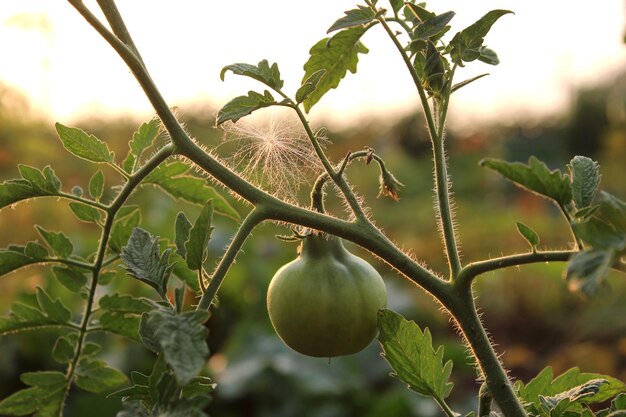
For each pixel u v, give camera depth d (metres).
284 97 0.43
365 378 1.32
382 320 0.44
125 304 0.48
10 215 1.83
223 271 0.40
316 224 0.42
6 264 0.46
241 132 0.50
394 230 2.95
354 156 0.46
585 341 1.91
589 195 0.39
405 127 4.91
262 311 1.49
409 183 3.75
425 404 1.21
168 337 0.34
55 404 0.49
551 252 0.39
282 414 1.22
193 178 0.50
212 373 1.32
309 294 0.45
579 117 5.02
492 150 4.32
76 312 1.27
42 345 1.23
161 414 0.35
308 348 0.46
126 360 1.24
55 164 2.20
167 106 0.43
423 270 0.42
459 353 1.46
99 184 0.48
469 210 3.32
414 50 0.43
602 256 0.33
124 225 0.49
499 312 2.14
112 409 1.14
